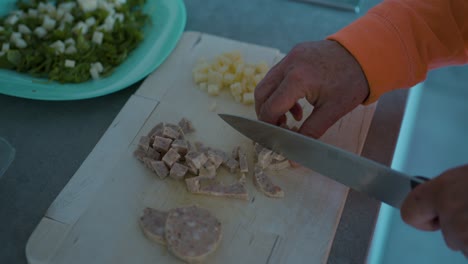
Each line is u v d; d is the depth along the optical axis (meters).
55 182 1.00
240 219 0.92
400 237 1.68
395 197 0.85
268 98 0.96
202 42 1.32
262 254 0.87
